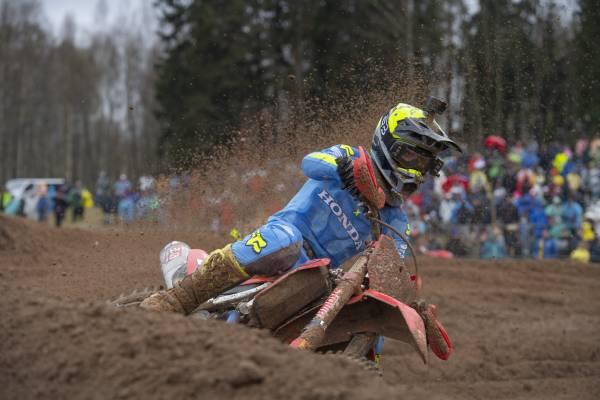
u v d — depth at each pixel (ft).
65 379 33.58
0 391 34.47
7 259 110.22
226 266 49.57
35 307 41.93
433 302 118.21
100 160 646.74
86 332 37.29
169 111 231.91
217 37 236.84
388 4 196.44
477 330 100.94
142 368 33.04
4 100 632.38
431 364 84.38
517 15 175.32
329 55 216.54
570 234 169.89
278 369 32.65
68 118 650.84
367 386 32.60
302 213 54.13
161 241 108.17
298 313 49.37
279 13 236.22
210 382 31.14
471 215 170.30
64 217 281.74
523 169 169.48
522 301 124.67
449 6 176.45
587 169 174.60
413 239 176.45
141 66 545.03
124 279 90.43
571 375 84.33
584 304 123.65
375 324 48.80
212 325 39.58
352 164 49.98
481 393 77.20
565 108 178.40
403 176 54.34
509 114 171.83
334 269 52.19
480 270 145.69
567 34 181.37
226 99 222.28
